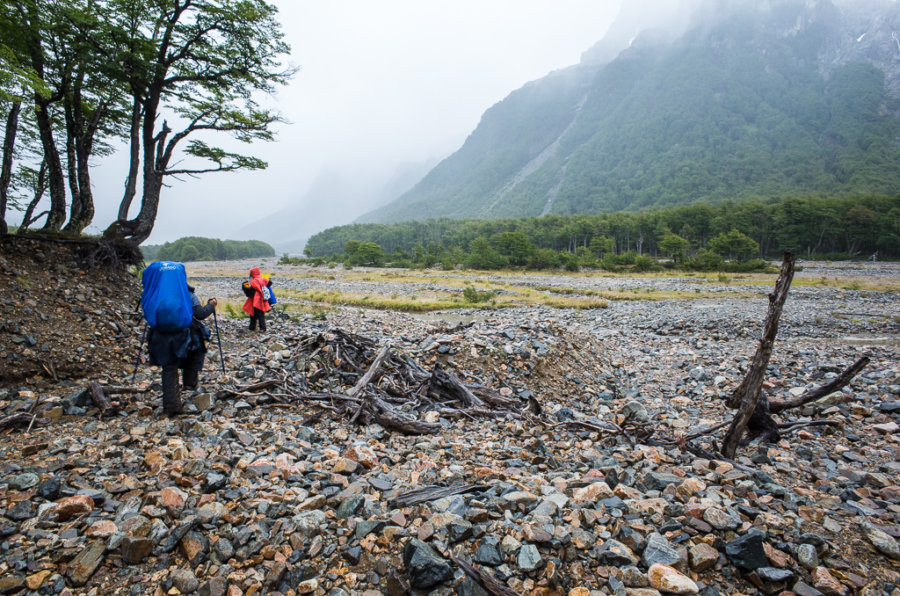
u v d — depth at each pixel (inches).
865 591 129.7
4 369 281.4
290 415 276.7
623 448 254.7
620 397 437.7
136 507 151.7
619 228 5949.8
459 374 406.9
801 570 138.7
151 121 548.4
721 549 146.5
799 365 519.2
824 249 5270.7
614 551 140.0
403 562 134.0
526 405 352.2
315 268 4840.1
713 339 845.2
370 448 230.1
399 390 339.9
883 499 195.5
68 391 278.5
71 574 124.0
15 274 378.3
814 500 187.6
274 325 582.2
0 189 423.2
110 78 542.0
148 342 245.1
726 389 440.8
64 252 442.9
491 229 7091.5
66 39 501.0
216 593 122.0
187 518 145.2
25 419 221.8
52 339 323.3
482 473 201.3
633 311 1293.1
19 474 168.2
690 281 2608.3
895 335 864.9
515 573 131.8
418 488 177.2
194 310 260.5
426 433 271.1
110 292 437.7
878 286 2000.5
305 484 179.3
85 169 545.3
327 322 717.9
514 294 1836.9
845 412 337.7
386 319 994.7
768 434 278.4
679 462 231.5
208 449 204.4
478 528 148.9
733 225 5265.8
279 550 138.2
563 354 490.3
